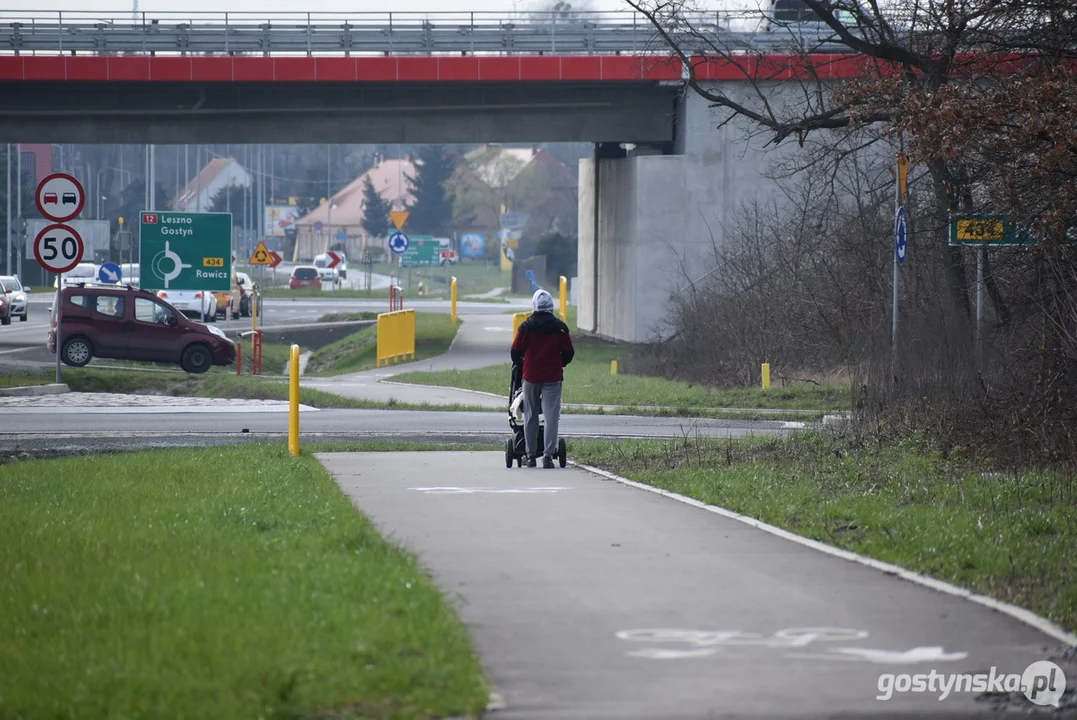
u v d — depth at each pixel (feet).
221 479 159.43
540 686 71.67
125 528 118.01
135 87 539.29
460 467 184.44
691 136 547.90
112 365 467.52
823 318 380.58
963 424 188.85
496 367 456.86
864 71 314.55
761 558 109.09
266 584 90.74
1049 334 184.96
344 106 544.62
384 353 494.18
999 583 99.04
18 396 335.67
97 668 69.46
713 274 496.23
